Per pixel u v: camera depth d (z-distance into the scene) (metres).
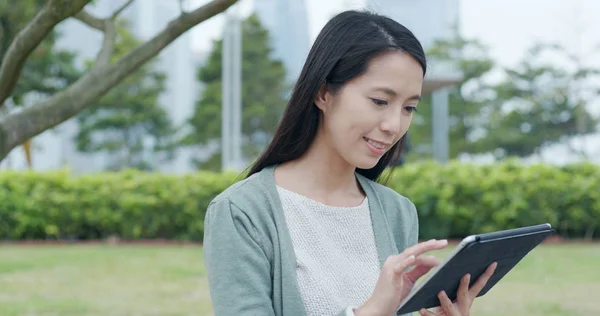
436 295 1.70
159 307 6.76
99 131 31.14
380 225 1.94
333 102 1.79
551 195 11.79
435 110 20.86
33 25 2.47
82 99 2.74
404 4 19.08
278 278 1.77
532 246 1.78
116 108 29.45
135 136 31.33
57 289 7.67
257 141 32.59
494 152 32.56
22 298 7.14
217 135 31.08
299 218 1.86
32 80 18.97
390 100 1.75
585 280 8.18
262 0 32.12
